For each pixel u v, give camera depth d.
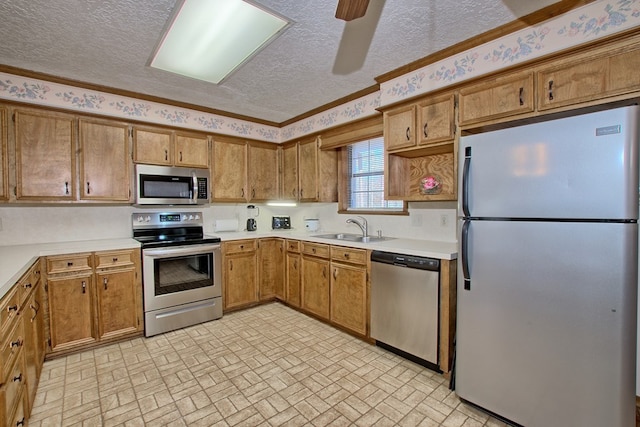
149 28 1.91
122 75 2.60
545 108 1.81
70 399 1.95
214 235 3.56
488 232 1.73
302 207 4.35
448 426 1.72
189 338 2.86
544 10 1.74
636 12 1.50
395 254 2.47
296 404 1.91
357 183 3.69
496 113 2.01
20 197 2.52
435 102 2.34
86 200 2.81
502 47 1.96
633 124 1.32
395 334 2.48
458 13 1.77
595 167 1.40
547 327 1.54
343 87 2.89
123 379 2.18
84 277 2.58
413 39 2.05
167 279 3.00
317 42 2.08
